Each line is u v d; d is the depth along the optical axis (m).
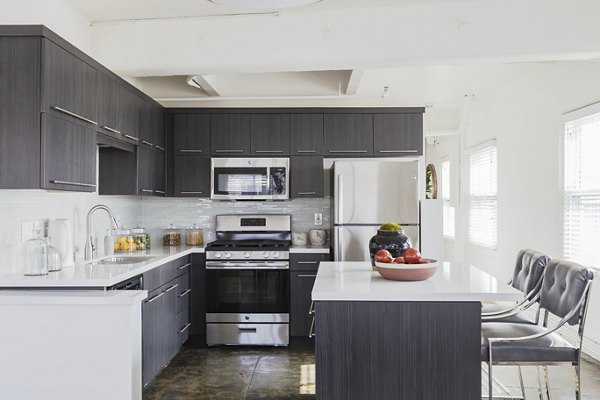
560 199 4.73
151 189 4.66
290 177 5.21
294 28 3.81
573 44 3.53
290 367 4.20
